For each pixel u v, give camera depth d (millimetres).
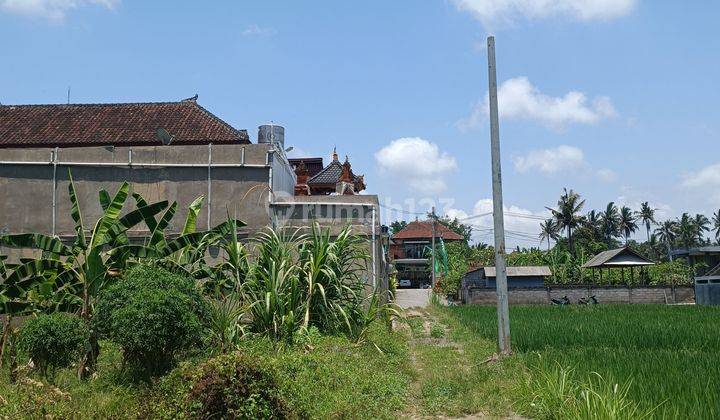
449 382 10516
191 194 18984
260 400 7367
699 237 108438
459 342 18000
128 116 25969
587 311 31078
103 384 10031
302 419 7910
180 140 23656
